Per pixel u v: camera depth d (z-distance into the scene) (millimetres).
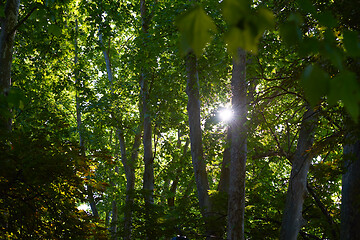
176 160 17578
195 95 12586
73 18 18531
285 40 1094
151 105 16812
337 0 4773
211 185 17578
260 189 11641
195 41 879
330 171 6816
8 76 8438
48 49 13125
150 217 11336
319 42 1062
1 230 6309
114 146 22125
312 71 972
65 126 7652
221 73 13695
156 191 17562
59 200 6730
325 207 10367
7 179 5906
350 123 4340
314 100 996
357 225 4672
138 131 18094
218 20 11461
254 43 928
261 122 8422
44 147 6664
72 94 21547
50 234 6602
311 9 1156
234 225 8492
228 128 12156
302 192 8953
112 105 17750
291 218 8961
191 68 12789
